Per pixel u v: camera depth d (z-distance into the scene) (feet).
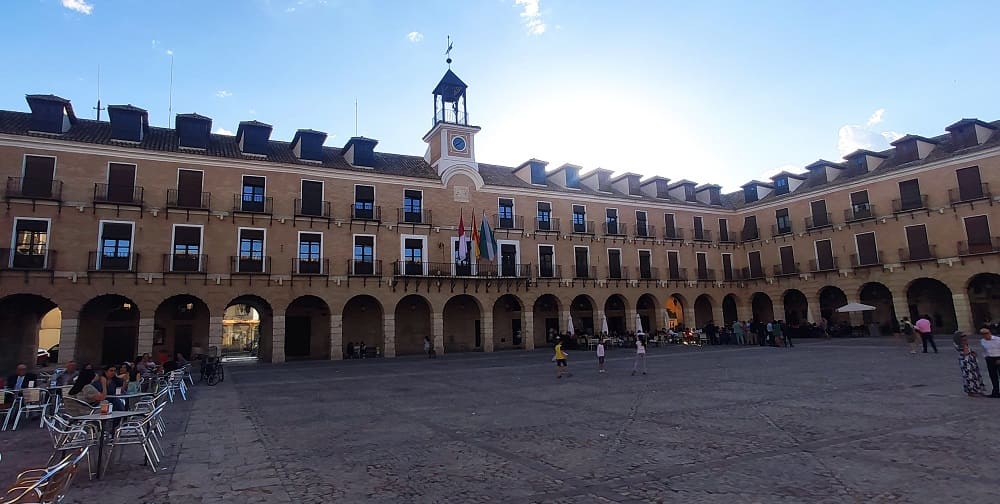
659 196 147.13
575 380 56.39
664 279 138.62
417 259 109.60
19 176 80.12
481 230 112.06
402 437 30.09
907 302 116.88
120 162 86.99
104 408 25.36
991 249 103.55
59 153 83.25
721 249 149.48
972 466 20.62
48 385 45.27
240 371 79.77
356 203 105.29
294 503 19.54
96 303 92.84
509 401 42.80
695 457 23.67
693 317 140.67
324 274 99.30
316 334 108.68
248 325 159.02
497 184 121.49
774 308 141.59
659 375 58.08
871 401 36.19
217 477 23.20
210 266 90.79
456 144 118.62
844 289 126.21
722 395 41.78
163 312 98.43
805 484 19.36
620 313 141.38
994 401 34.35
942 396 37.01
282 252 96.89
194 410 42.34
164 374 54.24
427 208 112.06
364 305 111.24
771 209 144.36
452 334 119.44
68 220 82.43
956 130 112.78
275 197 97.96
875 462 21.71
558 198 128.16
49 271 79.66
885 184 120.26
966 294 106.52
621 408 37.45
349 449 27.55
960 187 108.47
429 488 20.68
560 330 123.54
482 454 25.66
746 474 20.84
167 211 88.84
